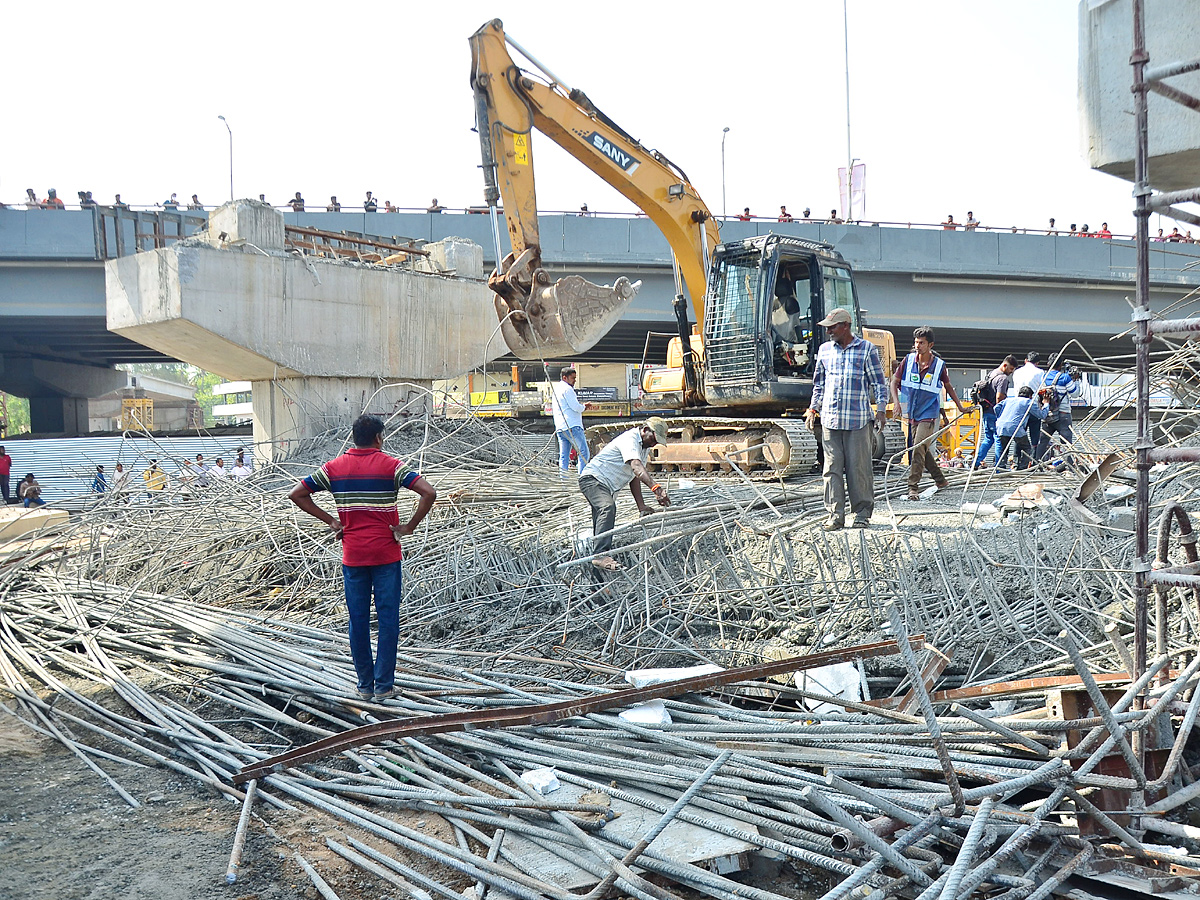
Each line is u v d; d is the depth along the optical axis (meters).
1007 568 5.98
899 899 3.11
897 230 27.61
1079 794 3.24
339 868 3.59
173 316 13.39
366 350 15.55
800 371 12.77
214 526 9.53
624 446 7.45
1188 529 3.87
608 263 27.47
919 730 4.06
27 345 35.28
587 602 7.05
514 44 11.79
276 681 5.72
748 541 7.35
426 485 5.34
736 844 3.47
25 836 3.86
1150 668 3.51
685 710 4.84
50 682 6.09
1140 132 3.25
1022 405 10.51
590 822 3.65
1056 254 27.97
